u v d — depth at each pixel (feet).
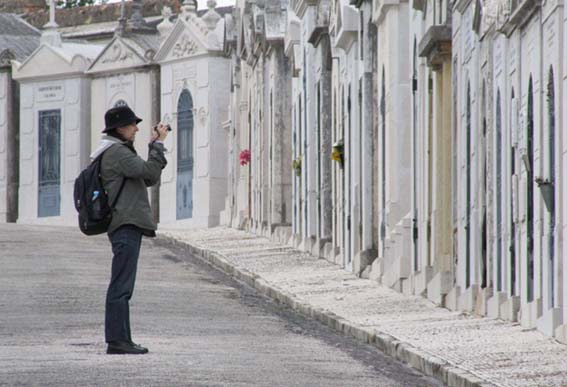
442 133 163.53
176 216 393.09
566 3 117.80
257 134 317.42
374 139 201.57
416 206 175.83
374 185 202.39
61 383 98.27
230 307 167.53
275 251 259.60
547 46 123.54
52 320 145.07
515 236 136.77
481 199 148.56
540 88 126.11
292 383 100.58
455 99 160.04
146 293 179.63
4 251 254.47
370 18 199.72
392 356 123.75
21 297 171.01
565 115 118.21
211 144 381.19
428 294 166.50
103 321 144.36
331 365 114.01
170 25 407.64
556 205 121.39
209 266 240.53
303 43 261.24
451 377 104.63
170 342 126.00
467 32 153.17
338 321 145.89
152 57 404.77
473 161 151.43
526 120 131.13
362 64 204.03
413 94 177.88
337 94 231.30
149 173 117.80
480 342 122.62
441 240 163.63
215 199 380.78
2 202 445.37
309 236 255.29
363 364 116.67
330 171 241.55
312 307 161.17
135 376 102.06
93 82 426.92
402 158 184.65
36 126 437.99
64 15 526.98
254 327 144.46
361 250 207.10
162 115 400.26
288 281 197.88
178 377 101.60
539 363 108.27
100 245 280.31
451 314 150.00
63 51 433.48
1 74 445.78
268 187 304.09
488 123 145.38
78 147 428.15
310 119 254.06
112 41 415.64
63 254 250.57
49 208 434.71
